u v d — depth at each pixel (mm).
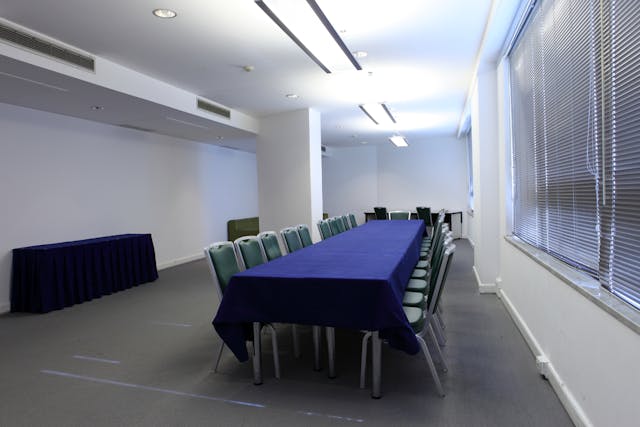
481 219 5039
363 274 2480
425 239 6820
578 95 2340
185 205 8234
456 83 5488
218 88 5391
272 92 5641
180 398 2486
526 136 3723
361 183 12156
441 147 11250
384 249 3652
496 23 3498
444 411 2246
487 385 2551
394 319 2238
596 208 2113
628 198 1662
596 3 2014
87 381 2760
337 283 2369
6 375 2885
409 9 3322
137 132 6953
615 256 1793
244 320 2521
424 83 5430
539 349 2889
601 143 2010
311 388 2576
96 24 3418
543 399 2354
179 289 5680
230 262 3064
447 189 11273
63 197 5590
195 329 3875
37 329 3986
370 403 2359
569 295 2232
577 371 2107
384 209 10047
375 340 2391
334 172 12414
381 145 11883
